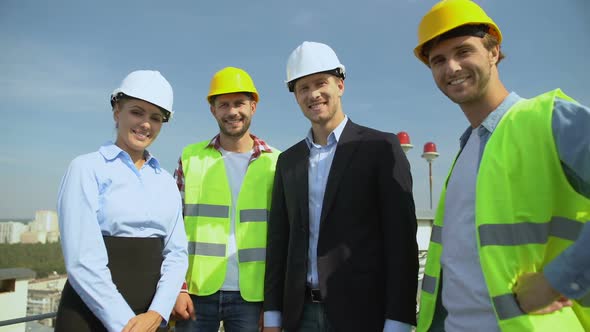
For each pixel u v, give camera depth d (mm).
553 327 1571
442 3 2014
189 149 3891
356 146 2658
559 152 1587
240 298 3367
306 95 2814
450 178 2078
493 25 1961
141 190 2496
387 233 2443
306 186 2779
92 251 2166
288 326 2662
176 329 3324
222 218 3521
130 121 2535
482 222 1709
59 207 2266
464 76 1928
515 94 1927
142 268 2357
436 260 2150
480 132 1943
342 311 2441
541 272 1527
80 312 2174
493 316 1719
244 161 3721
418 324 2180
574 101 1609
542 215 1633
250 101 3707
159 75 2719
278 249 3006
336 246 2533
